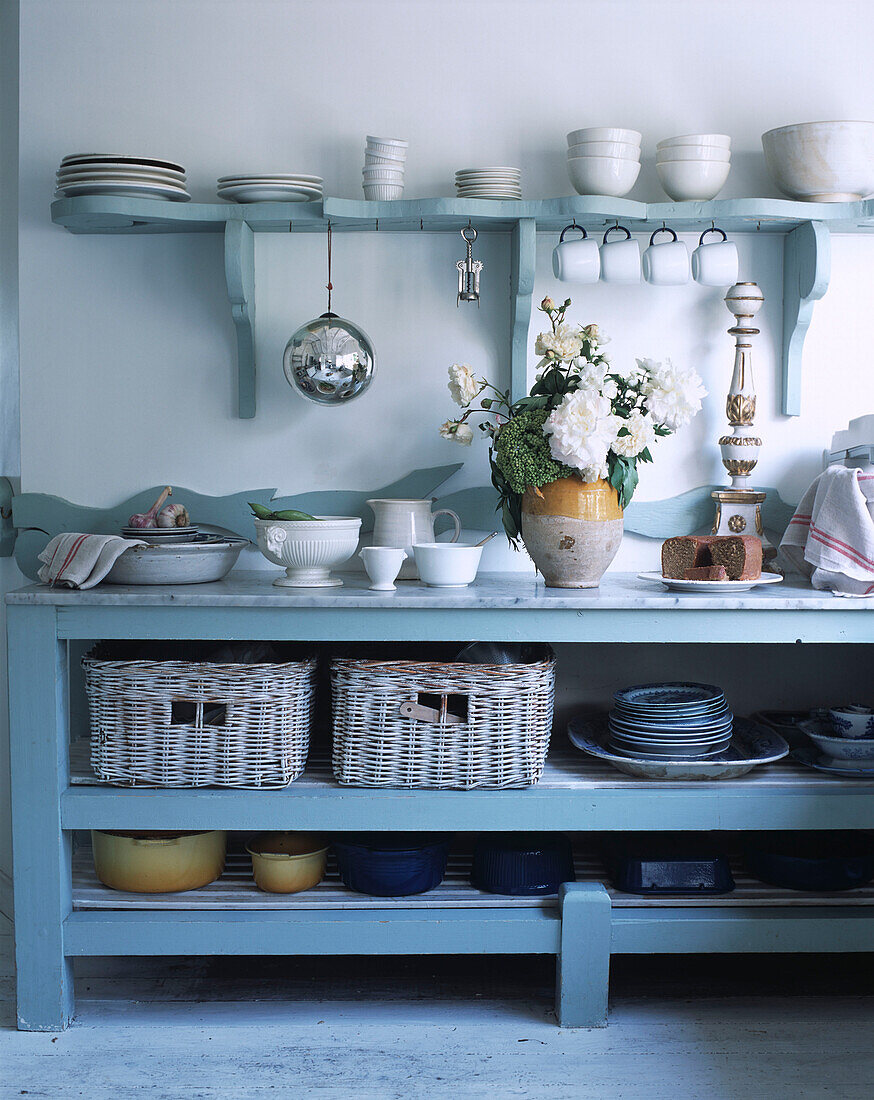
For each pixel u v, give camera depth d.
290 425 2.44
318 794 2.00
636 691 2.24
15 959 2.10
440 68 2.40
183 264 2.41
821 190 2.25
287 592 2.04
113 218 2.24
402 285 2.42
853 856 2.19
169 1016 2.05
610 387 2.05
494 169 2.23
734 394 2.35
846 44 2.41
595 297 2.43
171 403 2.43
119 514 2.41
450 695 2.09
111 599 1.95
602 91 2.40
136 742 2.01
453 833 2.51
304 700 2.06
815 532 2.12
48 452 2.44
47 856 1.98
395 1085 1.81
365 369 2.23
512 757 2.02
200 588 2.09
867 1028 2.01
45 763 1.97
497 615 1.98
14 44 2.48
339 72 2.40
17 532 2.43
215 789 2.02
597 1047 1.94
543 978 2.22
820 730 2.20
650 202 2.41
